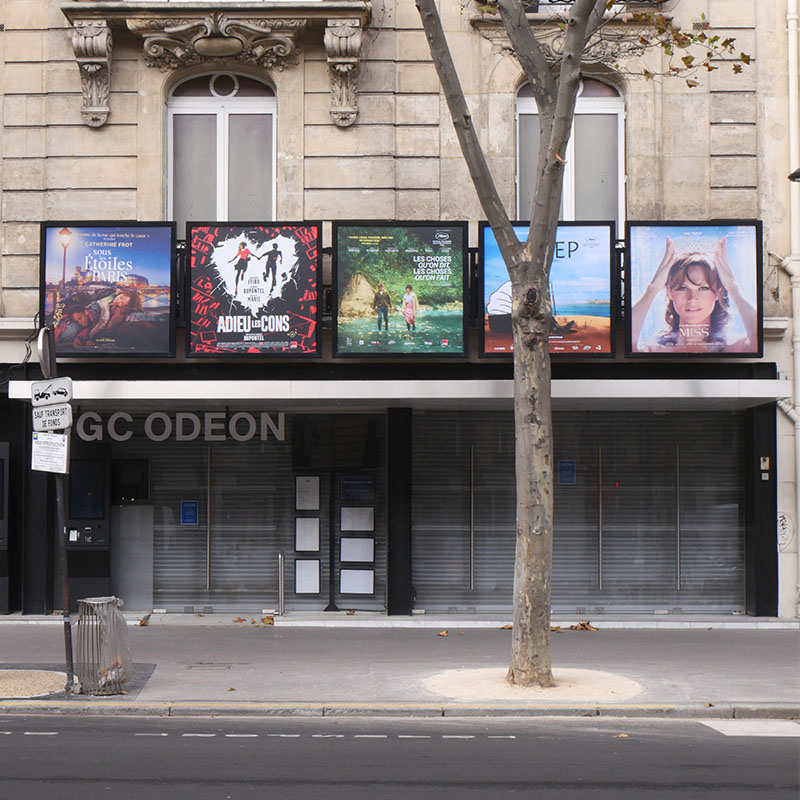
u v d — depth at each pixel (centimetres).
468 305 1543
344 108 1608
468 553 1642
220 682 1127
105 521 1625
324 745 877
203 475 1667
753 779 764
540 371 1097
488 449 1655
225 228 1550
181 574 1661
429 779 758
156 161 1611
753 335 1544
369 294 1543
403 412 1622
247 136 1653
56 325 1547
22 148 1614
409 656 1293
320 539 1656
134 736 909
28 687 1086
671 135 1616
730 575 1644
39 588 1589
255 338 1540
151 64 1614
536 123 1655
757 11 1627
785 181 1616
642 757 837
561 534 1650
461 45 1623
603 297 1540
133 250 1553
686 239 1549
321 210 1609
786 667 1223
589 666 1227
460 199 1608
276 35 1589
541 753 849
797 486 1593
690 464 1653
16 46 1620
